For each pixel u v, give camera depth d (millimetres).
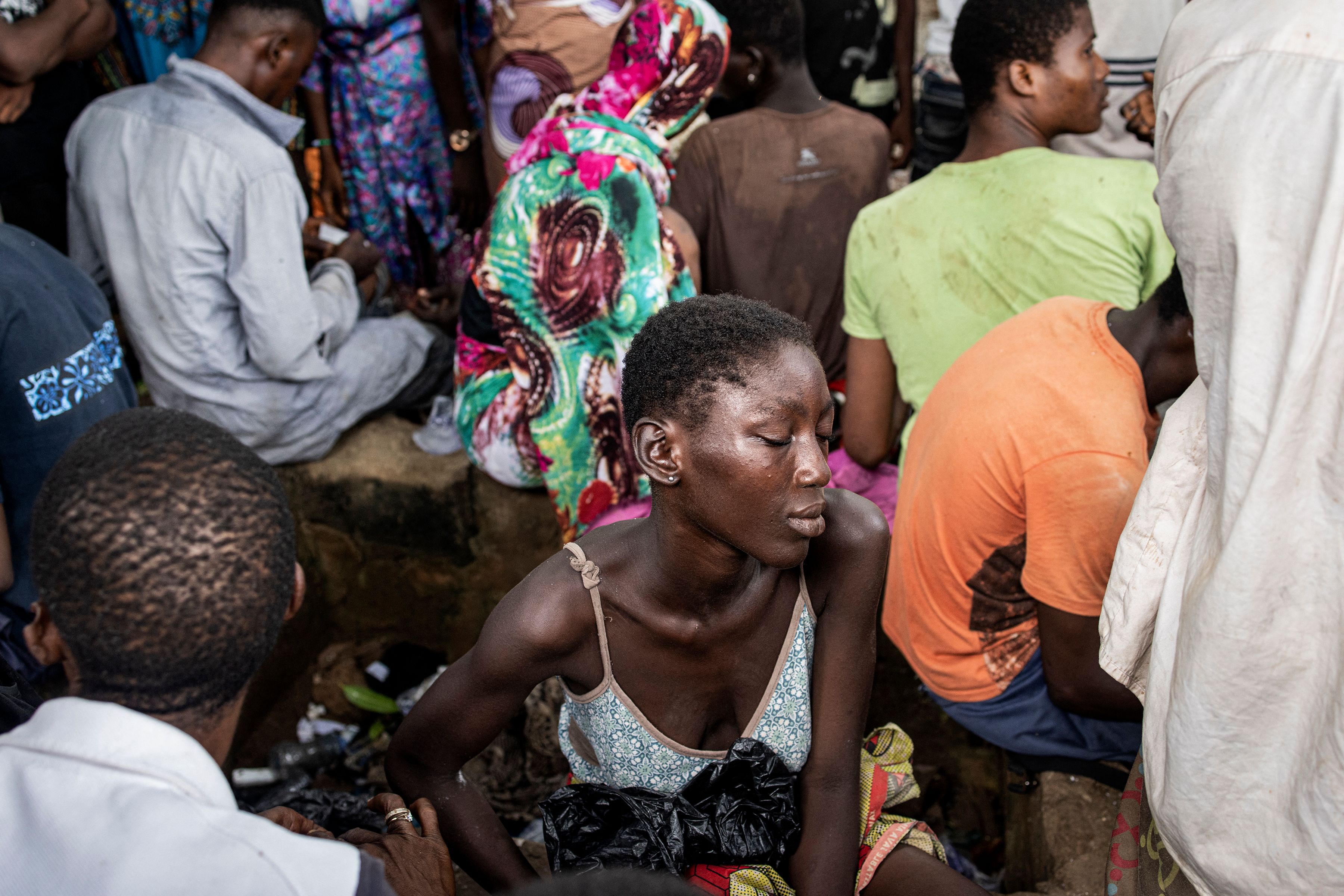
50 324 1945
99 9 3020
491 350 2789
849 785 1458
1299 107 961
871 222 2475
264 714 3053
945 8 3611
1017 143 2361
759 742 1390
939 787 2760
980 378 1837
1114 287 2279
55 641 1023
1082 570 1668
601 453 2547
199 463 951
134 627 928
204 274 2723
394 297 3660
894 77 4242
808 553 1345
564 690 1480
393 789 1512
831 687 1430
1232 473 1038
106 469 926
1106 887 1755
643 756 1397
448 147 3912
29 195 2959
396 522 3117
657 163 2459
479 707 1372
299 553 3207
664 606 1303
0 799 897
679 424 1148
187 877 850
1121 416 1659
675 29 2404
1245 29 1019
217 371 2830
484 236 2516
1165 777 1193
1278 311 992
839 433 3074
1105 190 2244
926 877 1443
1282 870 1091
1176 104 1103
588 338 2453
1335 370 958
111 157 2682
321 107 3803
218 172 2631
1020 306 2340
